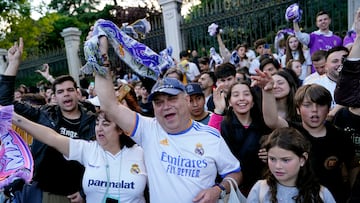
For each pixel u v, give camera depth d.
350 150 2.39
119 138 2.36
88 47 2.04
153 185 2.08
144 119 2.21
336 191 2.33
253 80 2.43
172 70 3.45
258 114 2.74
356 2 6.88
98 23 2.10
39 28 18.72
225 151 2.12
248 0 8.20
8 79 2.39
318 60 3.86
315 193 2.01
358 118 2.45
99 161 2.36
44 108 3.27
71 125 3.18
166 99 2.03
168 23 9.62
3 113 2.27
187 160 2.02
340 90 2.13
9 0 17.17
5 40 17.25
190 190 1.99
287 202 2.03
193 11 9.76
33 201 2.77
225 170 2.12
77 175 2.88
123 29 2.29
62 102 3.14
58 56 13.39
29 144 3.22
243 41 8.48
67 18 23.39
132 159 2.35
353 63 2.05
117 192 2.29
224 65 3.86
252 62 6.36
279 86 2.97
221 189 2.02
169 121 2.04
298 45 5.68
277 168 2.02
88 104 3.58
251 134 2.71
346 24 7.69
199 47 9.30
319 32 5.52
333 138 2.37
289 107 3.00
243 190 2.65
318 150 2.34
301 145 2.00
